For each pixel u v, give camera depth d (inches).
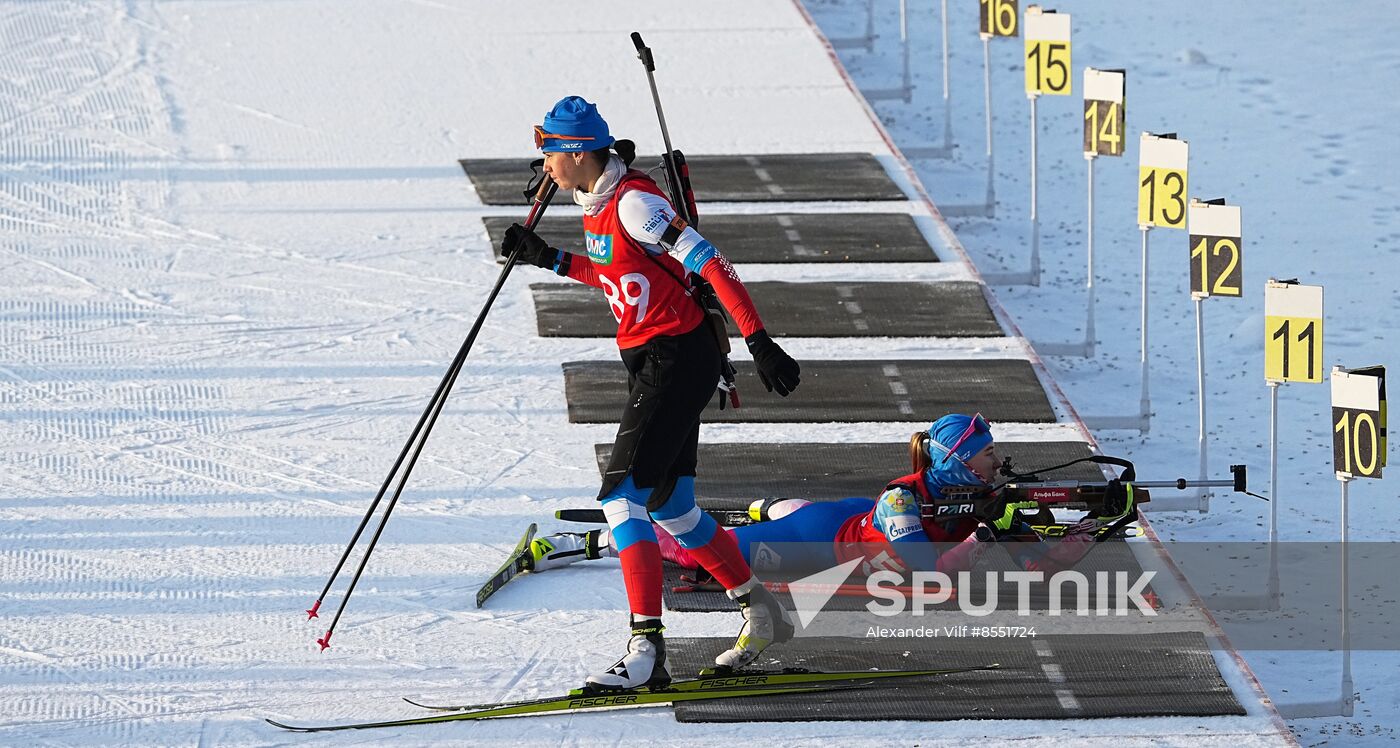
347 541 815.1
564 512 805.2
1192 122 1843.0
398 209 1325.0
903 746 641.6
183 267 1198.3
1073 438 956.0
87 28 1774.1
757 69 1718.8
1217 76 1985.7
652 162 1444.4
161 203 1323.8
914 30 2201.0
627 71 1702.8
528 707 660.1
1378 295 1400.1
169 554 798.5
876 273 1213.1
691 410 660.7
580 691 660.7
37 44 1716.3
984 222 1579.7
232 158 1430.9
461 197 1355.8
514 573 778.2
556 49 1765.5
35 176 1370.6
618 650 716.0
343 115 1547.7
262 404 983.0
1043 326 1341.0
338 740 642.2
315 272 1195.3
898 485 764.6
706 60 1743.4
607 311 1139.9
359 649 713.6
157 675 689.0
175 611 743.7
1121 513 764.6
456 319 1119.6
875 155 1488.7
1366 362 1270.9
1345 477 756.0
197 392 997.8
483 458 914.1
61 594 756.0
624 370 1041.5
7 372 1017.5
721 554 676.7
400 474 892.0
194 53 1712.6
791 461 910.4
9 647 708.0
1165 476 1063.6
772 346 618.5
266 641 718.5
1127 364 1270.9
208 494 866.8
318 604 701.3
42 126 1487.5
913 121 1877.5
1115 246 1531.7
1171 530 1001.5
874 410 984.3
